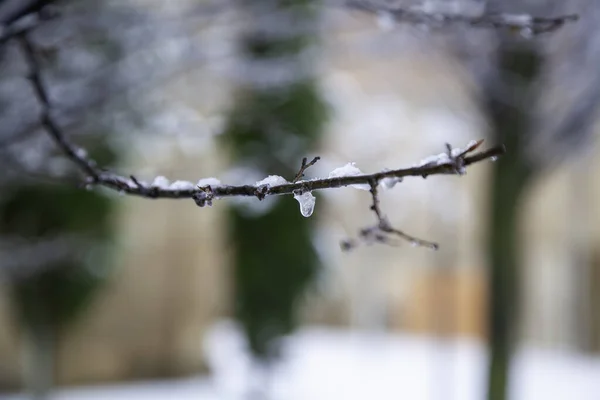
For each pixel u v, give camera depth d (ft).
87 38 12.05
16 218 19.99
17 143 9.90
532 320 42.75
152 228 32.30
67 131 11.02
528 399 29.14
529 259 42.70
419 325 51.93
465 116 19.10
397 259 49.96
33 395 21.04
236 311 21.85
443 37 14.99
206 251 34.06
